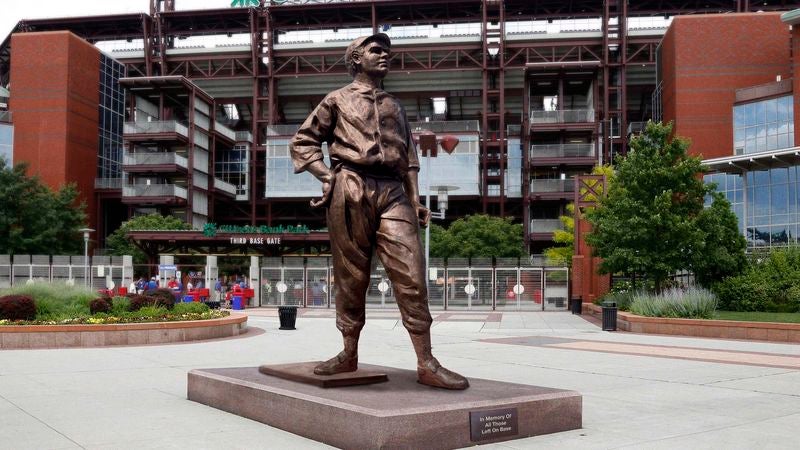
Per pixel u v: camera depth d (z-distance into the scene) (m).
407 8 78.38
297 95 83.94
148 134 69.25
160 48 80.62
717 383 11.12
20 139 72.44
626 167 26.58
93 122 77.44
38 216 57.88
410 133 7.68
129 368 12.45
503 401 6.70
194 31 82.62
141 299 19.84
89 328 16.67
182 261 54.72
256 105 79.44
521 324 26.59
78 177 74.25
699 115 67.19
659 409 8.67
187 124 79.31
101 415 7.90
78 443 6.54
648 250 26.12
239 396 7.84
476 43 77.06
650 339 20.25
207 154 75.44
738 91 61.34
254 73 79.38
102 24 82.25
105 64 80.12
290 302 39.00
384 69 7.52
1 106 78.75
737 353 16.23
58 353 14.99
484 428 6.50
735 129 61.06
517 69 77.00
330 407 6.40
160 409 8.27
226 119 91.06
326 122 7.53
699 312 22.59
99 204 76.50
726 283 26.56
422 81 81.56
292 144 7.63
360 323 7.70
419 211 7.43
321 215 78.00
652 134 26.69
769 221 48.56
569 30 77.25
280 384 7.55
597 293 34.00
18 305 17.45
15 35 73.50
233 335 20.27
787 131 57.72
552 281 37.03
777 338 20.00
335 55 80.19
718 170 50.16
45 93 72.81
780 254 27.47
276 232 47.38
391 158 7.28
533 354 15.76
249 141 80.44
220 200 79.31
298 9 78.50
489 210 76.19
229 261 56.38
